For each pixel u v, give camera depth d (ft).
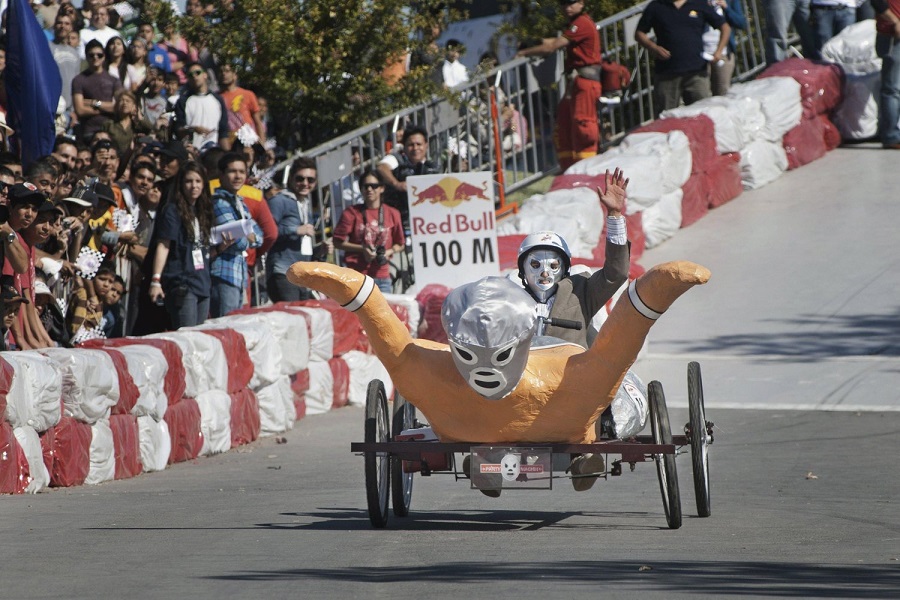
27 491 64.69
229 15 131.75
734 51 153.07
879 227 132.46
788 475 71.10
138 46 124.36
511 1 168.66
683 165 136.26
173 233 88.58
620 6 163.63
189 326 88.99
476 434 51.19
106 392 70.85
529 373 49.73
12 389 63.57
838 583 37.91
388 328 50.83
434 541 48.52
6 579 40.11
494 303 47.96
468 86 132.05
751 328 114.01
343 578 39.65
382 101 133.28
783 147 151.02
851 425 88.22
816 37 159.84
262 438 90.53
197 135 117.91
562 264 57.36
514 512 59.11
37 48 99.91
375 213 109.09
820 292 119.96
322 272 50.49
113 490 67.21
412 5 137.69
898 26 150.92
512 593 36.47
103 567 42.32
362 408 104.88
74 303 85.56
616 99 143.74
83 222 85.56
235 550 46.14
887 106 153.99
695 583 37.99
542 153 141.69
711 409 95.50
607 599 35.45
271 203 107.04
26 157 100.53
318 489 67.10
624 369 49.78
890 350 106.73
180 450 79.41
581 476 52.01
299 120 139.23
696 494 55.06
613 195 57.00
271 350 91.91
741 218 138.82
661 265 48.62
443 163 129.90
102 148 92.58
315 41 130.82
